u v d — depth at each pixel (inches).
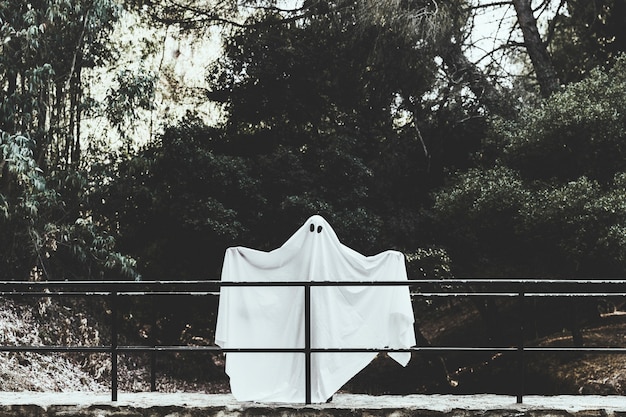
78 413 291.6
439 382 743.7
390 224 751.7
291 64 801.6
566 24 863.1
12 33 588.1
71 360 637.9
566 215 621.9
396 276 305.4
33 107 622.5
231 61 826.2
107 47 764.6
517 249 708.0
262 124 844.0
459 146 793.6
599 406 289.0
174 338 788.6
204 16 854.5
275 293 300.7
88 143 742.5
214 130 810.8
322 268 297.7
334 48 813.9
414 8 762.8
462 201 682.2
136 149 781.3
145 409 290.7
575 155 668.1
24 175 587.2
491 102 770.8
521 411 285.7
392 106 809.5
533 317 792.9
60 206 650.2
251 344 299.4
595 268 685.3
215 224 712.4
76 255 661.9
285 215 730.8
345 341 300.5
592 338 678.5
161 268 781.9
